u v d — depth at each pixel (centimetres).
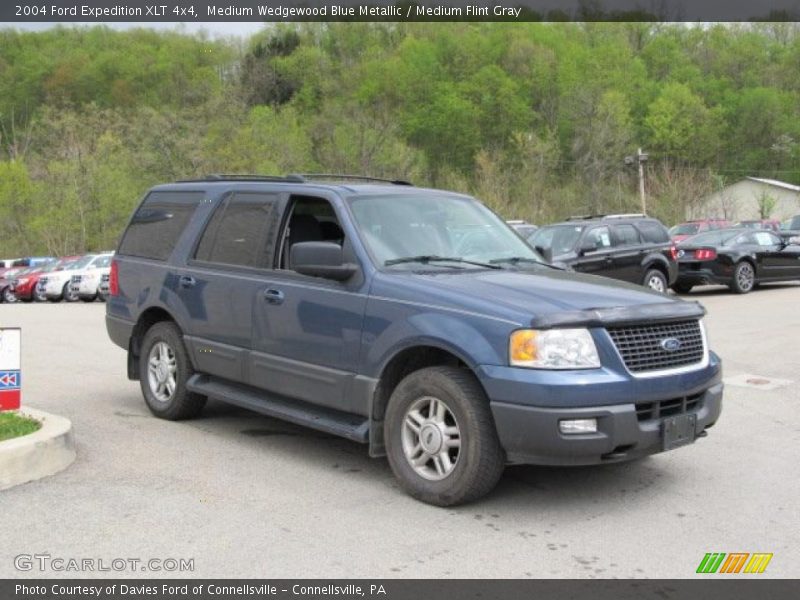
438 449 501
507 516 489
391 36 8862
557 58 8338
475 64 8112
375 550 438
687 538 458
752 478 568
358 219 581
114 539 450
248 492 530
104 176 5556
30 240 5809
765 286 2200
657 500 520
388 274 545
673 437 493
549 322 465
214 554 432
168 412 716
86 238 5575
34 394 845
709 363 530
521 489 540
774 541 455
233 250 659
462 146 7525
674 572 414
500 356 472
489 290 509
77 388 880
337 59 8500
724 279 1945
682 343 513
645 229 1761
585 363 468
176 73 7644
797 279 2088
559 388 457
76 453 614
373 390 532
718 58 9131
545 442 461
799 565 424
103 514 488
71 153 5672
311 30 8844
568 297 499
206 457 611
